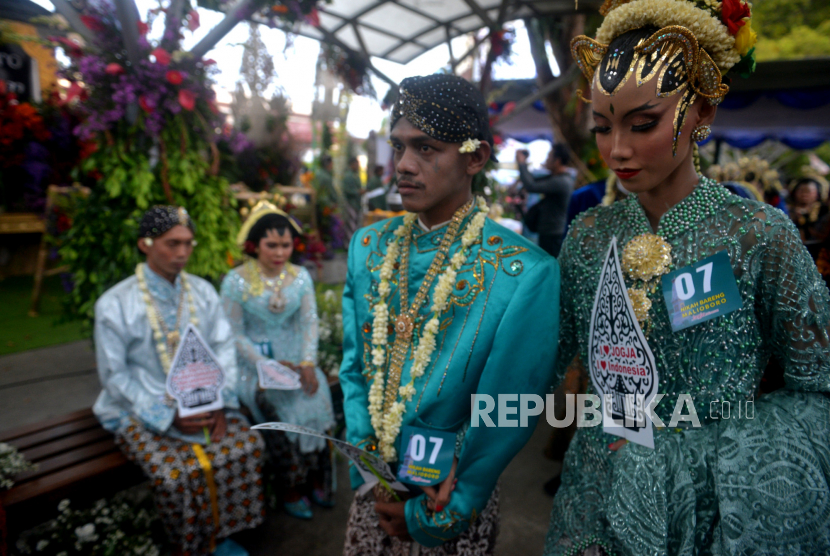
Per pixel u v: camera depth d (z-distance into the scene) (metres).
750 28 0.91
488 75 4.55
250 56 3.88
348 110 6.99
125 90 2.73
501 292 1.20
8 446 2.08
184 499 2.08
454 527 1.22
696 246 0.99
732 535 0.95
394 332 1.35
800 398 0.99
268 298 2.68
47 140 5.04
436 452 1.23
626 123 0.91
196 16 2.92
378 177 9.38
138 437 2.21
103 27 2.79
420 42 4.93
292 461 2.55
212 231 3.25
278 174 6.15
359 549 1.45
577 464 1.22
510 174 9.55
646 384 1.01
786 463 0.93
